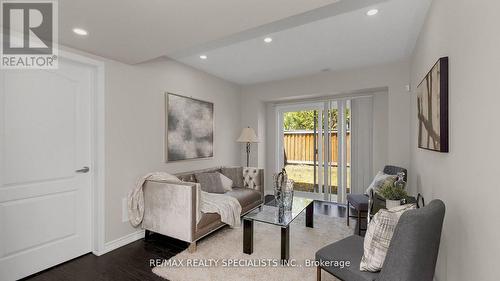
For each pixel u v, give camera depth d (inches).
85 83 98.9
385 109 158.7
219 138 176.2
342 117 174.6
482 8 44.1
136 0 59.3
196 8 63.4
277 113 205.9
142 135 117.9
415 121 114.7
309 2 61.2
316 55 131.4
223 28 75.3
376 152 161.3
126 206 109.4
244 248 98.0
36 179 84.6
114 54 97.5
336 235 115.8
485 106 43.0
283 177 110.3
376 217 58.3
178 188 99.3
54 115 89.3
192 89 151.3
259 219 95.7
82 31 76.7
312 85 170.6
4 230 77.5
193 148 149.9
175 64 138.9
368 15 89.0
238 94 198.8
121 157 107.6
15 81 79.7
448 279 62.7
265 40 111.7
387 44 116.3
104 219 100.1
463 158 52.7
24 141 81.7
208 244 106.1
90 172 100.7
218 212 110.7
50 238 88.4
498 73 38.7
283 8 64.0
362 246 69.7
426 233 48.9
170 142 133.0
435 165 75.4
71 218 94.7
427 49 87.7
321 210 159.2
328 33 104.3
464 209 52.3
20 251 81.1
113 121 104.3
